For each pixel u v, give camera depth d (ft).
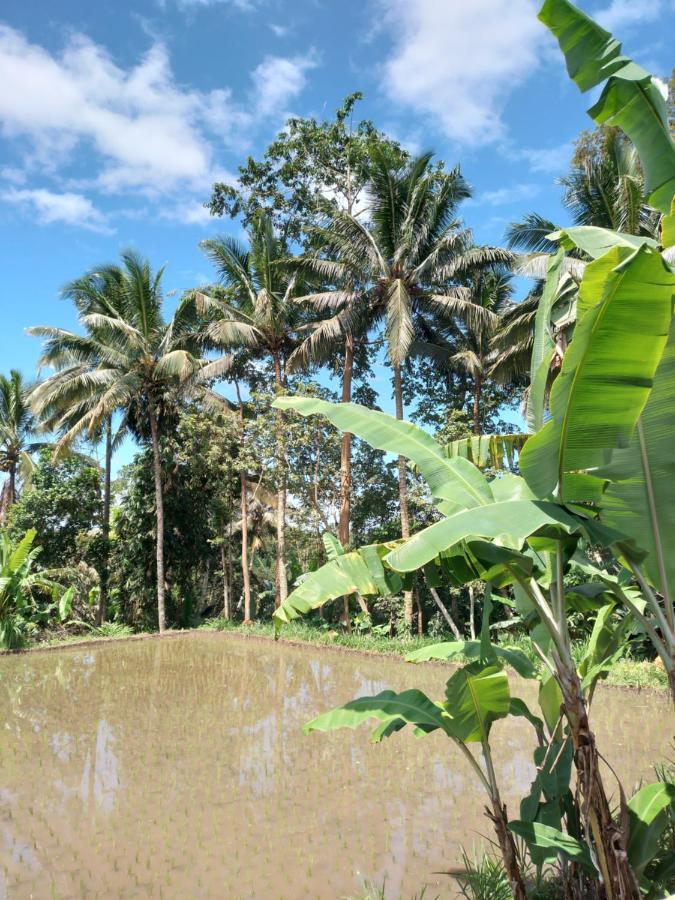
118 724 32.94
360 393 82.38
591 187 48.83
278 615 12.59
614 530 9.62
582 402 9.21
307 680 45.39
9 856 17.65
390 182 62.13
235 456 78.69
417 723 12.03
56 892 15.57
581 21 12.17
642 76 11.54
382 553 13.02
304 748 28.35
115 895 15.43
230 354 77.51
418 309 67.46
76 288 77.10
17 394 101.81
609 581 11.21
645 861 10.80
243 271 78.23
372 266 63.77
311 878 16.21
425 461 11.73
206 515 89.20
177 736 30.50
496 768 25.27
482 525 9.45
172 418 85.71
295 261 67.92
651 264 8.15
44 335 74.64
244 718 34.17
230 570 90.84
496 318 60.64
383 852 17.69
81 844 18.39
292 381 81.10
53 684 44.39
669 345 9.86
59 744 29.12
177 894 15.46
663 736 28.96
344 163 84.64
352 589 12.69
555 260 13.12
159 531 76.69
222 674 48.14
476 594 57.67
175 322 78.59
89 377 72.33
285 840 18.57
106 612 91.71
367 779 24.06
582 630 47.42
